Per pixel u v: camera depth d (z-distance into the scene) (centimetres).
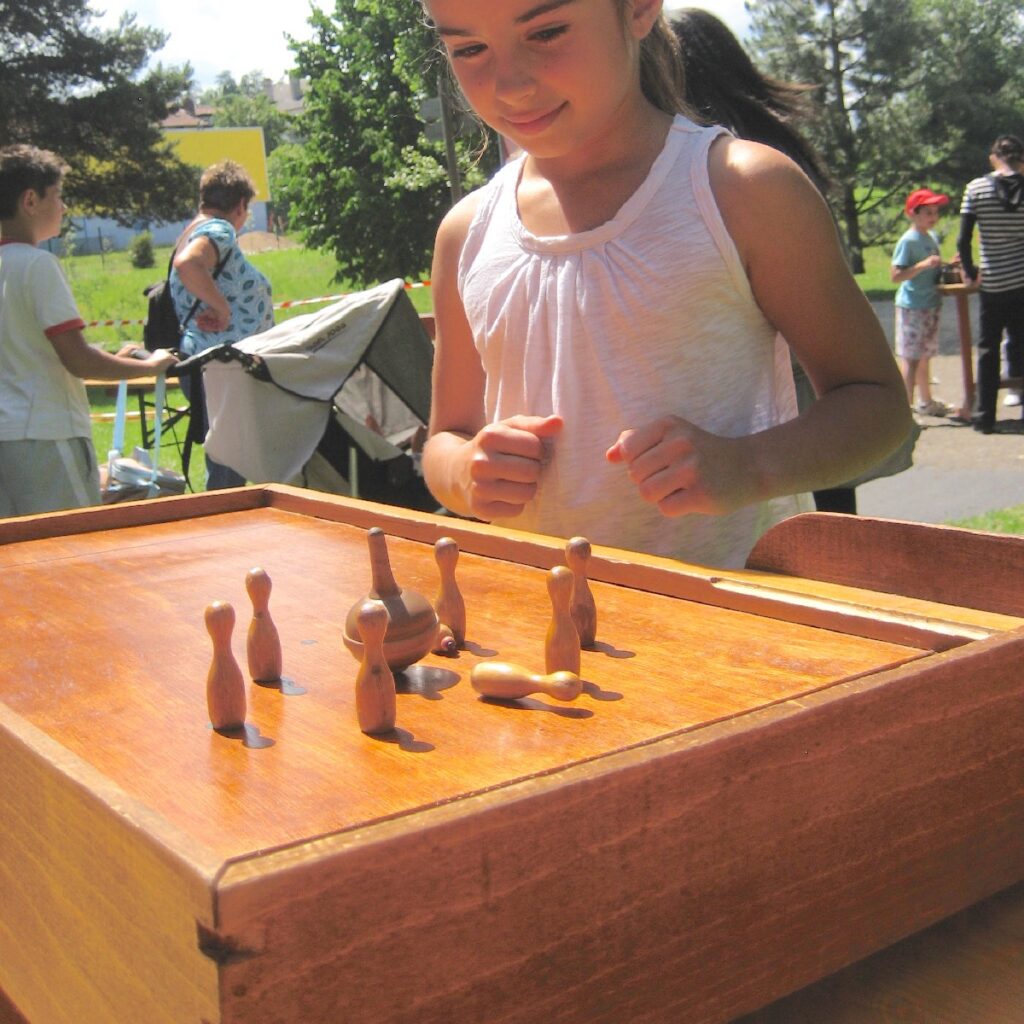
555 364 145
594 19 127
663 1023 70
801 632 101
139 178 2708
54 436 376
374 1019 59
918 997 77
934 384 906
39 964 80
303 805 69
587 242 143
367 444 456
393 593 93
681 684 88
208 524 164
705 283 137
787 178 135
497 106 131
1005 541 106
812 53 2352
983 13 2433
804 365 143
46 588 131
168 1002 61
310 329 445
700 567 121
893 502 588
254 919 56
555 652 91
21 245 373
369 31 2005
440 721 82
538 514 149
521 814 63
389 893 59
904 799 79
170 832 61
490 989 63
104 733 84
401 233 2048
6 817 82
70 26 2588
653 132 145
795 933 75
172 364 417
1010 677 84
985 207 739
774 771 72
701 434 127
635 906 67
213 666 83
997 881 86
